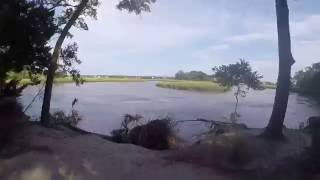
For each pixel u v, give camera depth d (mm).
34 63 19688
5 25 17312
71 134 17812
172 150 14742
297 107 35094
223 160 12758
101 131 27625
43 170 11914
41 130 17250
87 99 61344
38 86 30562
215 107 48781
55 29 19812
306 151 12680
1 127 15172
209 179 11562
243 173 11898
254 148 13461
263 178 11461
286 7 16594
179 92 88062
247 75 23891
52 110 32688
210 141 14414
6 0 17688
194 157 13414
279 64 16641
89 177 11672
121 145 15523
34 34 18234
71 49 22281
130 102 57906
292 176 11352
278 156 12961
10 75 21422
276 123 16109
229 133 15148
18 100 19656
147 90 99625
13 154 13234
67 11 21891
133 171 12297
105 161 13023
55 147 14289
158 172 12211
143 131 18922
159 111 43062
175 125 21172
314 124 13156
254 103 56188
